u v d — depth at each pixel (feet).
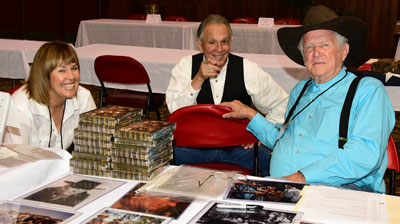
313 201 4.58
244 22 25.44
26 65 14.10
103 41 23.67
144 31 22.74
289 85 12.42
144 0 35.73
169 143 5.63
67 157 5.59
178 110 7.07
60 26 36.78
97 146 5.34
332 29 6.03
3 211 4.38
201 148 8.34
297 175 5.71
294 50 6.88
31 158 5.24
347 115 5.88
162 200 4.64
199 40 8.43
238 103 7.14
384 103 5.89
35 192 4.88
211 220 4.15
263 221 4.14
